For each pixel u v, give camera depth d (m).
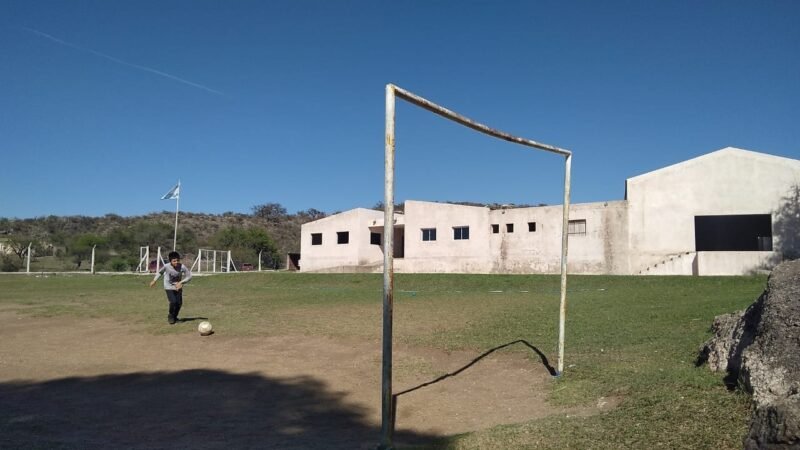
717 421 5.76
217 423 7.68
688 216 32.88
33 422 7.66
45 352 12.97
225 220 97.00
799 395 4.95
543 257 37.09
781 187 31.31
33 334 15.53
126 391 9.52
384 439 6.24
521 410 7.82
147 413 8.17
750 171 31.95
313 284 31.08
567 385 8.55
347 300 21.52
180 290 16.20
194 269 52.72
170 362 11.82
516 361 10.52
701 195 32.72
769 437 4.77
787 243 30.81
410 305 19.30
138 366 11.46
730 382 6.92
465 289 26.80
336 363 11.47
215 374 10.71
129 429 7.36
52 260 60.03
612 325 12.55
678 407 6.38
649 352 9.65
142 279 35.94
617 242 34.31
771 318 6.44
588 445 5.66
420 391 9.30
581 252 35.53
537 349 11.09
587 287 24.75
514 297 20.50
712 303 14.12
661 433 5.72
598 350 10.41
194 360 11.99
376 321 15.88
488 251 39.62
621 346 10.48
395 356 11.78
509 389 8.98
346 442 6.80
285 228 96.00
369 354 12.02
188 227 87.12
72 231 82.19
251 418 7.94
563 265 9.27
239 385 9.88
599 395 7.75
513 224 38.69
